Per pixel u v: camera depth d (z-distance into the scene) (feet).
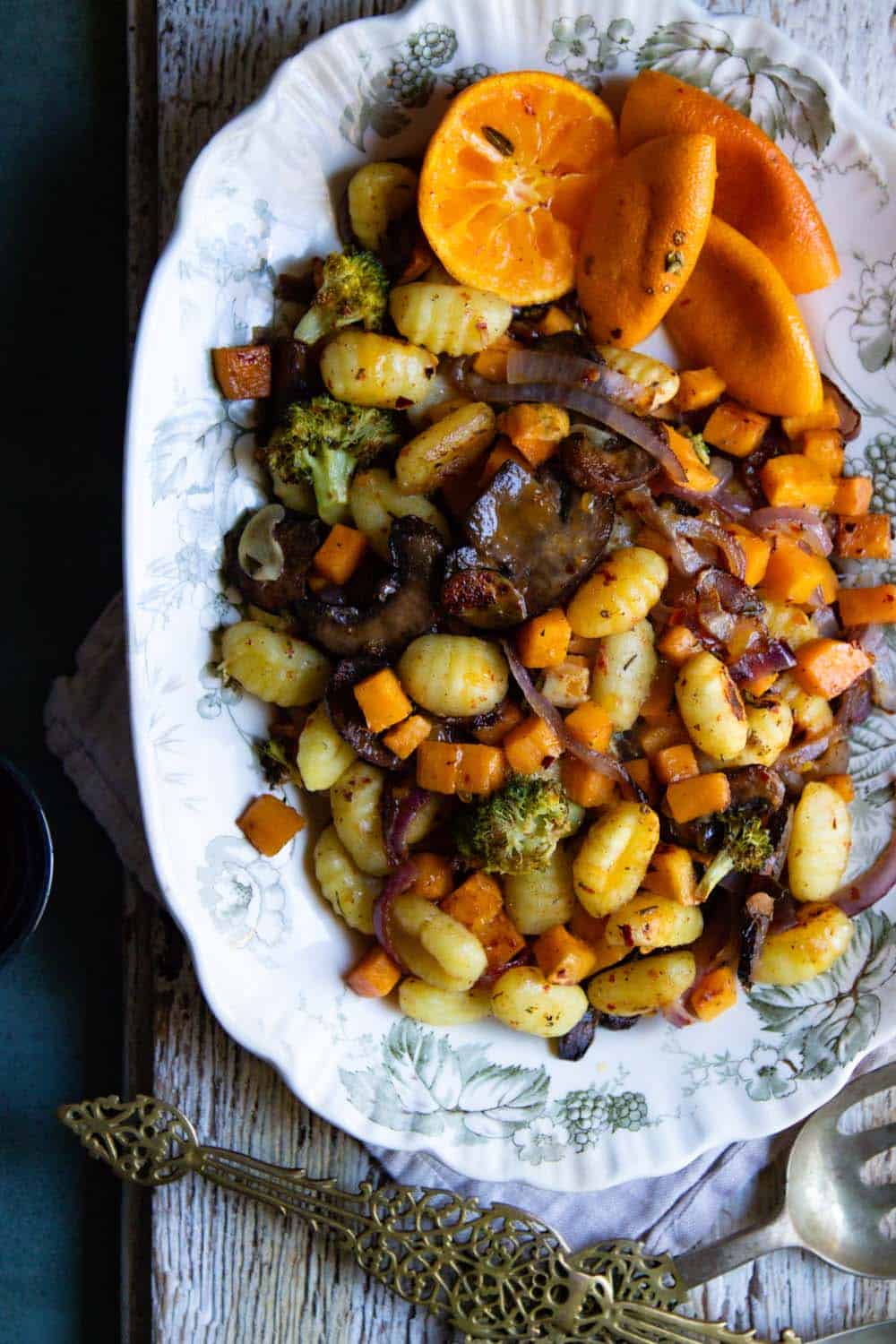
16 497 2.18
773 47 1.94
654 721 1.97
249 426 1.94
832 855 1.99
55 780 2.16
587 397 1.92
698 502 1.98
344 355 1.89
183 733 1.90
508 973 1.95
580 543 1.90
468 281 1.92
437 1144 1.96
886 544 2.04
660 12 1.93
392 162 1.94
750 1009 2.03
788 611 2.02
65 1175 2.16
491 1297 2.01
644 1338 2.00
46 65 2.15
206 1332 2.04
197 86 2.03
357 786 1.92
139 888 2.09
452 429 1.90
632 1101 2.01
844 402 2.04
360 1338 2.05
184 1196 2.04
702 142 1.88
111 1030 2.16
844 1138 2.08
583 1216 2.05
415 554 1.89
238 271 1.91
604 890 1.91
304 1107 2.03
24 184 2.15
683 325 2.02
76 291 2.17
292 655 1.91
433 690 1.87
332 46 1.87
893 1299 2.10
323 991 1.97
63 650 2.17
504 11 1.90
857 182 1.99
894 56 2.08
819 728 2.03
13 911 1.94
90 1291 2.16
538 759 1.92
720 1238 2.07
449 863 1.96
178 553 1.89
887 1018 2.02
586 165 1.96
